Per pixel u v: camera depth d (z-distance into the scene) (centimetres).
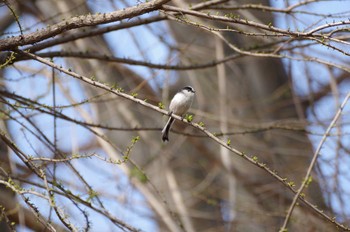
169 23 1498
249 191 1472
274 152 1461
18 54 789
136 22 917
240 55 997
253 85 1698
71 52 923
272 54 898
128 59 970
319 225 1238
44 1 1386
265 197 1381
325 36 698
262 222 1355
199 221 1524
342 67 858
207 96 1589
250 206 1382
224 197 1559
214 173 1485
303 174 1395
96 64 1402
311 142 1369
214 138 729
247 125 1334
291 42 1016
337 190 1102
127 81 1397
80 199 804
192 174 1638
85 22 771
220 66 1337
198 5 887
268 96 1672
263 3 1497
